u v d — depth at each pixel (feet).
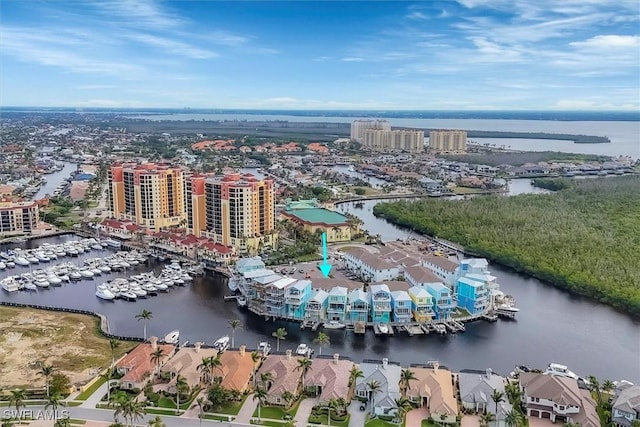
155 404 511.40
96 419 484.74
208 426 479.41
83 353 622.95
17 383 551.18
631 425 469.16
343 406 495.82
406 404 495.82
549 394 497.46
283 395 511.40
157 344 615.98
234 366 552.41
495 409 495.00
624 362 640.99
